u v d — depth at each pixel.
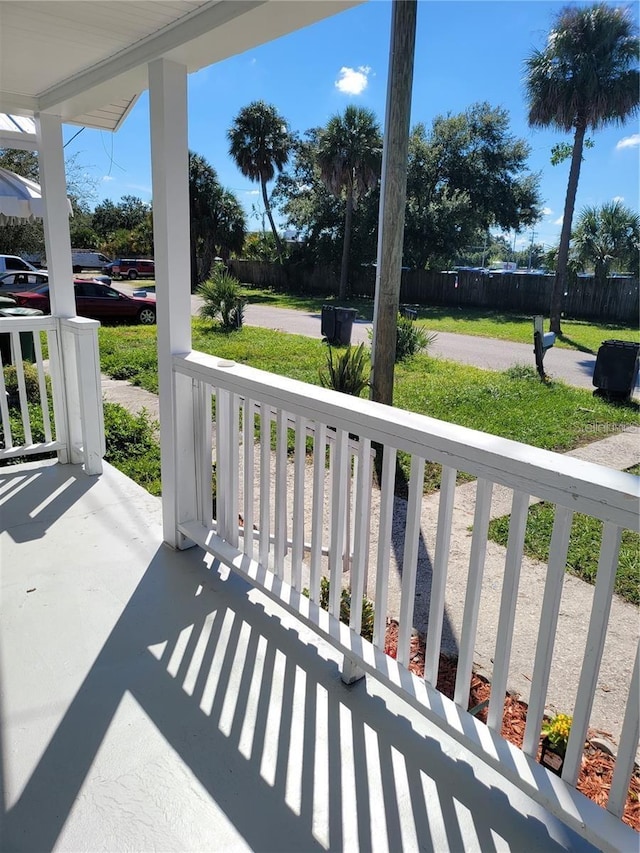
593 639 1.18
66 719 1.71
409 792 1.49
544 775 1.32
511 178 22.98
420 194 22.14
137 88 2.80
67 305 3.66
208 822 1.40
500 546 3.21
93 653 2.00
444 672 2.13
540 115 13.79
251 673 1.91
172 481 2.65
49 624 2.15
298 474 1.95
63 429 3.74
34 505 3.18
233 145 23.86
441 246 22.12
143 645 2.05
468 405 6.21
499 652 1.38
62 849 1.33
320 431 1.80
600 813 1.22
